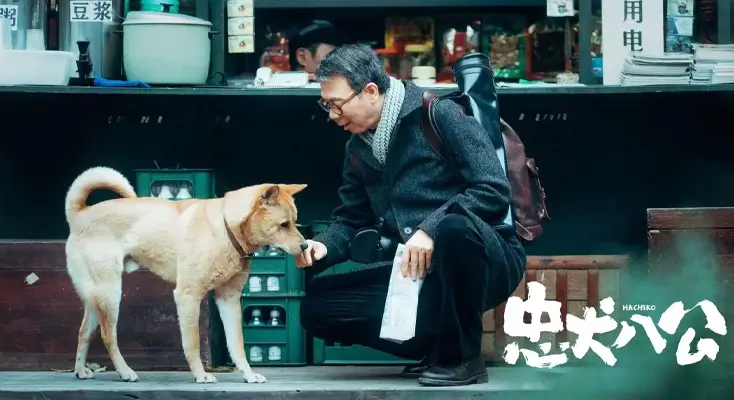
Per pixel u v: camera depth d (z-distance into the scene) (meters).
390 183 4.89
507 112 6.48
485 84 5.13
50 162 6.51
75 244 4.90
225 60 6.29
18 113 6.46
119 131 6.50
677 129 6.52
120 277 4.88
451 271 4.55
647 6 6.01
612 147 6.53
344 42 6.42
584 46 6.20
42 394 4.73
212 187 5.86
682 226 5.50
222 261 4.77
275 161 6.53
